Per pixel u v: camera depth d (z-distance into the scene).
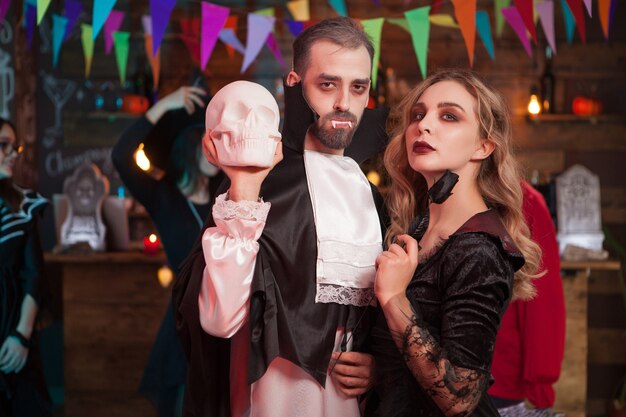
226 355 1.69
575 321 4.38
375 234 1.72
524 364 3.01
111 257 4.49
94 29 2.22
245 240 1.53
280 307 1.59
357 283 1.67
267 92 1.55
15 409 3.44
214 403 1.67
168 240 3.42
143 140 3.36
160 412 3.51
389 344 1.64
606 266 4.32
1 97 5.05
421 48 3.00
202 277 1.57
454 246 1.61
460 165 1.69
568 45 5.29
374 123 1.89
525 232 1.85
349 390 1.66
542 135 5.33
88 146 5.42
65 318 4.61
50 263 5.34
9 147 3.49
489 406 1.69
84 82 5.40
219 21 3.04
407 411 1.61
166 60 5.37
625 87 5.28
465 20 2.23
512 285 1.62
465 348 1.51
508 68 5.31
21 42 5.09
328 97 1.66
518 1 2.30
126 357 4.59
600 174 5.30
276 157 1.54
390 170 1.89
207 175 3.45
